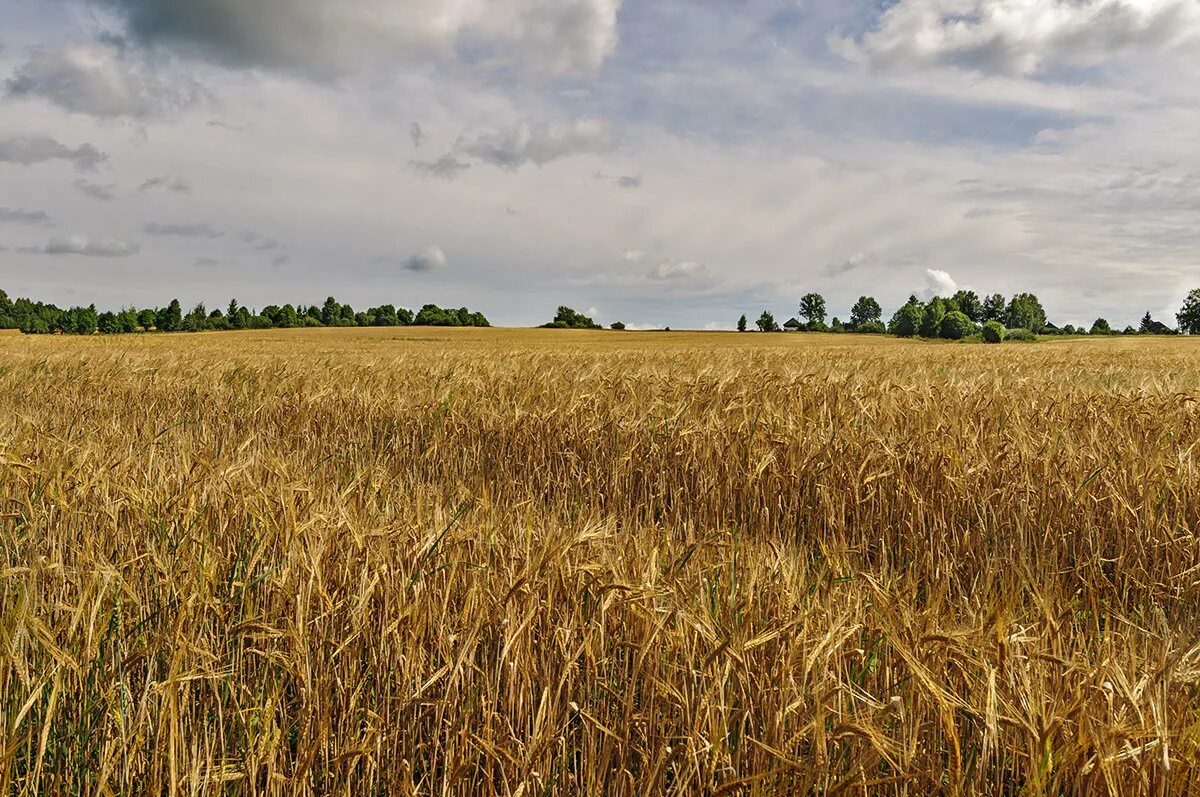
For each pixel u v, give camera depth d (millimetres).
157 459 4914
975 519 5754
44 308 138125
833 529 6039
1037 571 4906
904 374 12383
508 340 73500
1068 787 2232
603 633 2807
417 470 8164
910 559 5523
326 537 3334
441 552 3238
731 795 2346
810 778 2189
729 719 2529
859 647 2725
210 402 11688
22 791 2494
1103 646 2768
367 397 10438
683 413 8258
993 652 2490
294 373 13250
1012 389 9305
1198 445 6082
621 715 2803
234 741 2922
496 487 7707
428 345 53156
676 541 4008
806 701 2420
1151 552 5117
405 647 2945
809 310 158125
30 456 5004
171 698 2467
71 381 13375
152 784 2541
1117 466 5766
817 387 8852
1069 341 70500
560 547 3188
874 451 6234
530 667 2801
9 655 2619
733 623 2773
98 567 2947
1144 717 2148
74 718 2799
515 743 2682
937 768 2414
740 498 6715
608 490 7285
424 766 2777
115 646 2977
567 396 9258
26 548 3795
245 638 3092
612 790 2596
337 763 2646
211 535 3605
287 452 8797
